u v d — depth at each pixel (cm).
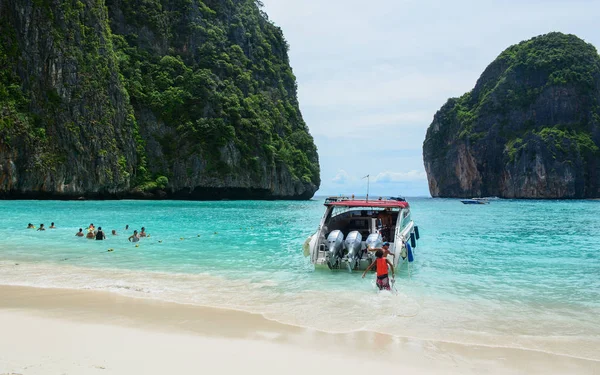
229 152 6831
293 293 887
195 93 7050
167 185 6512
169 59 7200
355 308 772
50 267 1159
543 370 504
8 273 1063
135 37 7188
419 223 3044
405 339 606
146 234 1909
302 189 8550
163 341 572
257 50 9181
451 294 907
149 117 6744
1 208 3634
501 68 13712
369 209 1476
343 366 501
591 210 5094
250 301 812
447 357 539
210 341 577
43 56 5247
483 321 709
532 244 1808
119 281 977
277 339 593
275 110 8550
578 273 1157
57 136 5188
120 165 5903
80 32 5700
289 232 2158
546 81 12162
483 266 1262
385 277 908
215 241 1786
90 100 5600
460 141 13112
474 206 6456
